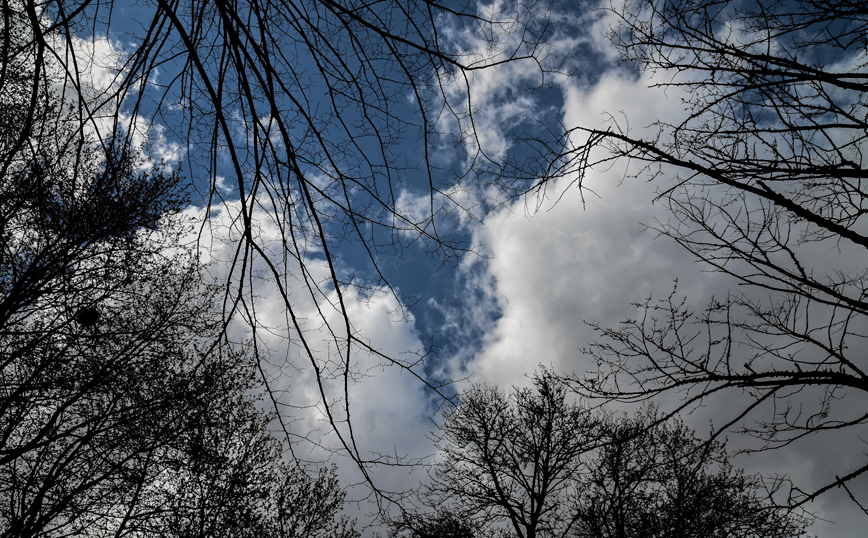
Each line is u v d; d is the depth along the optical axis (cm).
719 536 696
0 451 538
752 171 374
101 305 692
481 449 1166
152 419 634
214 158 282
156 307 719
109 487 693
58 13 254
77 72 253
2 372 614
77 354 662
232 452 823
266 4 285
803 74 340
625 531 908
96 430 619
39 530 612
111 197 402
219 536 858
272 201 295
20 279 604
